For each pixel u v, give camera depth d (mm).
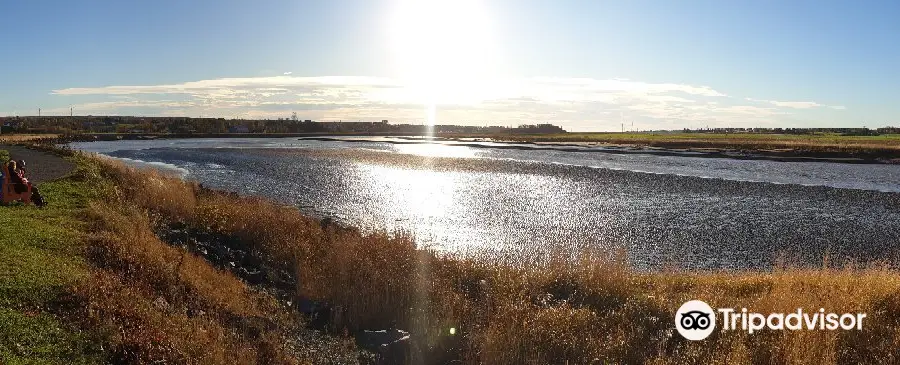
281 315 10898
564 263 14344
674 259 18688
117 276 10383
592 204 29375
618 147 89000
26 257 10633
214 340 8742
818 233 22734
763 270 17359
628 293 12375
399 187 36000
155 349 8047
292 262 15234
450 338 10406
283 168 48344
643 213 26781
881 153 66438
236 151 72250
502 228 23391
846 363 9281
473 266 14719
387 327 11000
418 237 21578
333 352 9633
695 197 31906
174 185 24875
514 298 11945
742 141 97000
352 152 70438
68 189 20688
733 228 23453
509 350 9539
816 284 12484
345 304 11758
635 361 9461
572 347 9773
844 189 35938
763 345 9648
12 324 7875
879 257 19312
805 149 73125
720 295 11969
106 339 8039
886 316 10992
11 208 15766
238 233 17812
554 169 48250
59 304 8828
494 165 52125
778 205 29359
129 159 60125
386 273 12789
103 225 14375
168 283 10680
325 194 32750
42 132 114750
